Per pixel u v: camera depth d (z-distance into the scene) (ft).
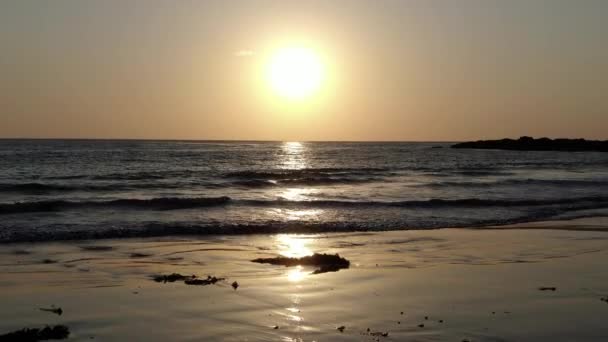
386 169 178.81
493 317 32.24
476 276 43.01
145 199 84.07
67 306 33.99
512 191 113.80
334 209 83.92
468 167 198.39
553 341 28.30
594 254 52.65
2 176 132.36
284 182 126.72
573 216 81.25
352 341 28.07
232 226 66.54
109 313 32.68
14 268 44.34
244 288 38.83
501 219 77.36
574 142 437.17
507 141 469.16
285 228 67.00
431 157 303.07
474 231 67.05
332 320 31.58
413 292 37.99
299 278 42.09
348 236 63.10
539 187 121.70
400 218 76.79
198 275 42.83
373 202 89.56
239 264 47.47
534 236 63.10
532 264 47.80
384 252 53.57
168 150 334.24
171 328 30.07
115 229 62.64
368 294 37.42
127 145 463.42
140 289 38.29
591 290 38.63
